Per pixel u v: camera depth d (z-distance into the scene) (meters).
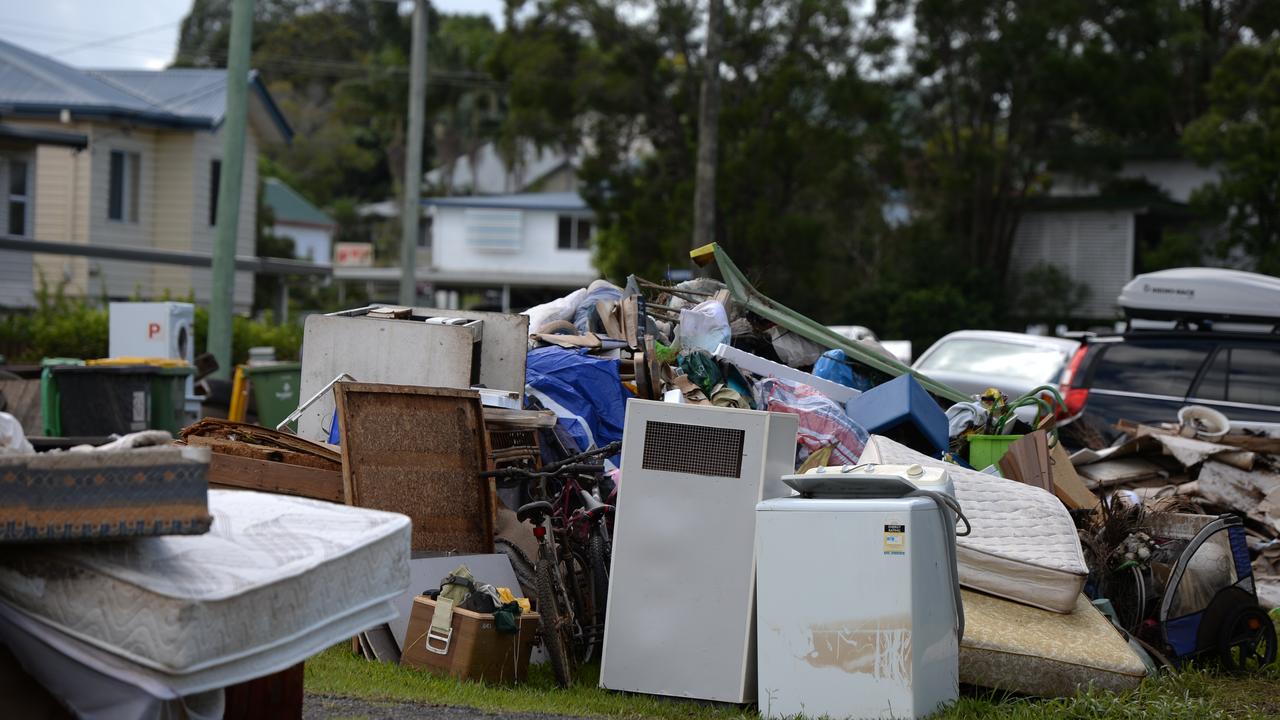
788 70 35.12
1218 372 12.20
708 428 6.37
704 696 6.25
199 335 21.91
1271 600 9.12
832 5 35.75
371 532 4.41
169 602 3.68
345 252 60.62
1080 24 38.53
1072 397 12.70
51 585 3.92
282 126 33.84
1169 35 40.75
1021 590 6.89
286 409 14.55
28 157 25.72
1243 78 38.09
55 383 11.80
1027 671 6.43
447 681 6.15
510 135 39.12
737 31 36.19
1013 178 41.78
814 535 5.82
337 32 82.38
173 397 11.98
